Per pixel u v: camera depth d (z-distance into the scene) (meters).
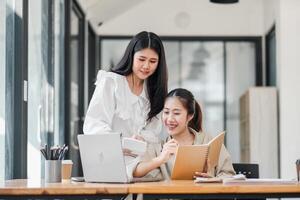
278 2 7.10
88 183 2.44
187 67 8.36
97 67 8.23
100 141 2.42
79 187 2.12
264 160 7.19
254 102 7.27
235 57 8.36
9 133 3.54
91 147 2.46
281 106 6.92
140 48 2.79
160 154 2.69
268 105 7.24
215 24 8.35
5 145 3.49
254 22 8.33
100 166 2.44
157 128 2.97
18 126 3.56
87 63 7.32
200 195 2.11
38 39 4.45
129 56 2.84
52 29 5.04
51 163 2.57
